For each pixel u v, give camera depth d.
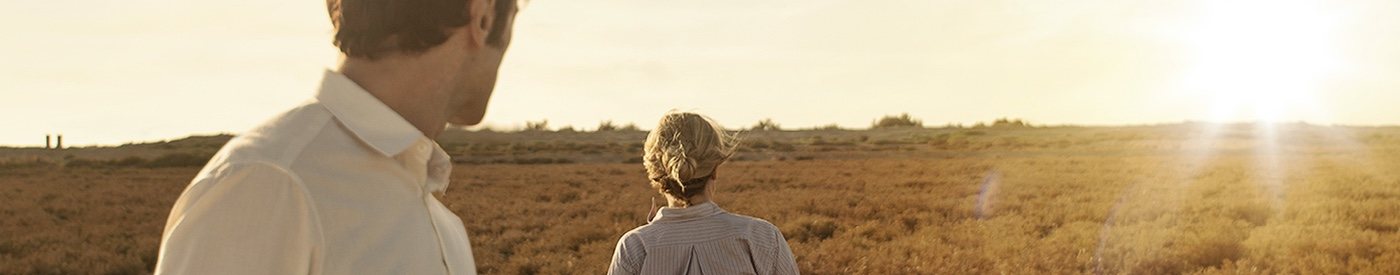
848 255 10.40
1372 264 9.95
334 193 0.97
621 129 56.25
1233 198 17.14
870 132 55.66
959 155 38.03
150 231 14.53
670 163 2.99
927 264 9.91
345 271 0.97
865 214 15.24
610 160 38.69
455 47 1.09
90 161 34.09
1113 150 38.09
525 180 26.12
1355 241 11.17
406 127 1.04
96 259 11.62
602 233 13.32
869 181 23.36
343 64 1.08
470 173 29.53
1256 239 11.23
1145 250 10.52
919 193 19.52
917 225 14.02
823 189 21.25
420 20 1.05
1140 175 24.03
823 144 46.66
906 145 45.72
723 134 3.05
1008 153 38.69
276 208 0.93
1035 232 12.59
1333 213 14.31
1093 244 11.17
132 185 24.78
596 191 21.95
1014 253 10.70
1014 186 21.02
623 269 3.07
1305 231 12.37
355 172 1.00
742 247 3.01
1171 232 11.85
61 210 18.34
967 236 12.16
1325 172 23.31
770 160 35.84
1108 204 16.47
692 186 3.03
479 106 1.16
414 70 1.07
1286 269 9.69
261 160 0.94
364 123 1.02
